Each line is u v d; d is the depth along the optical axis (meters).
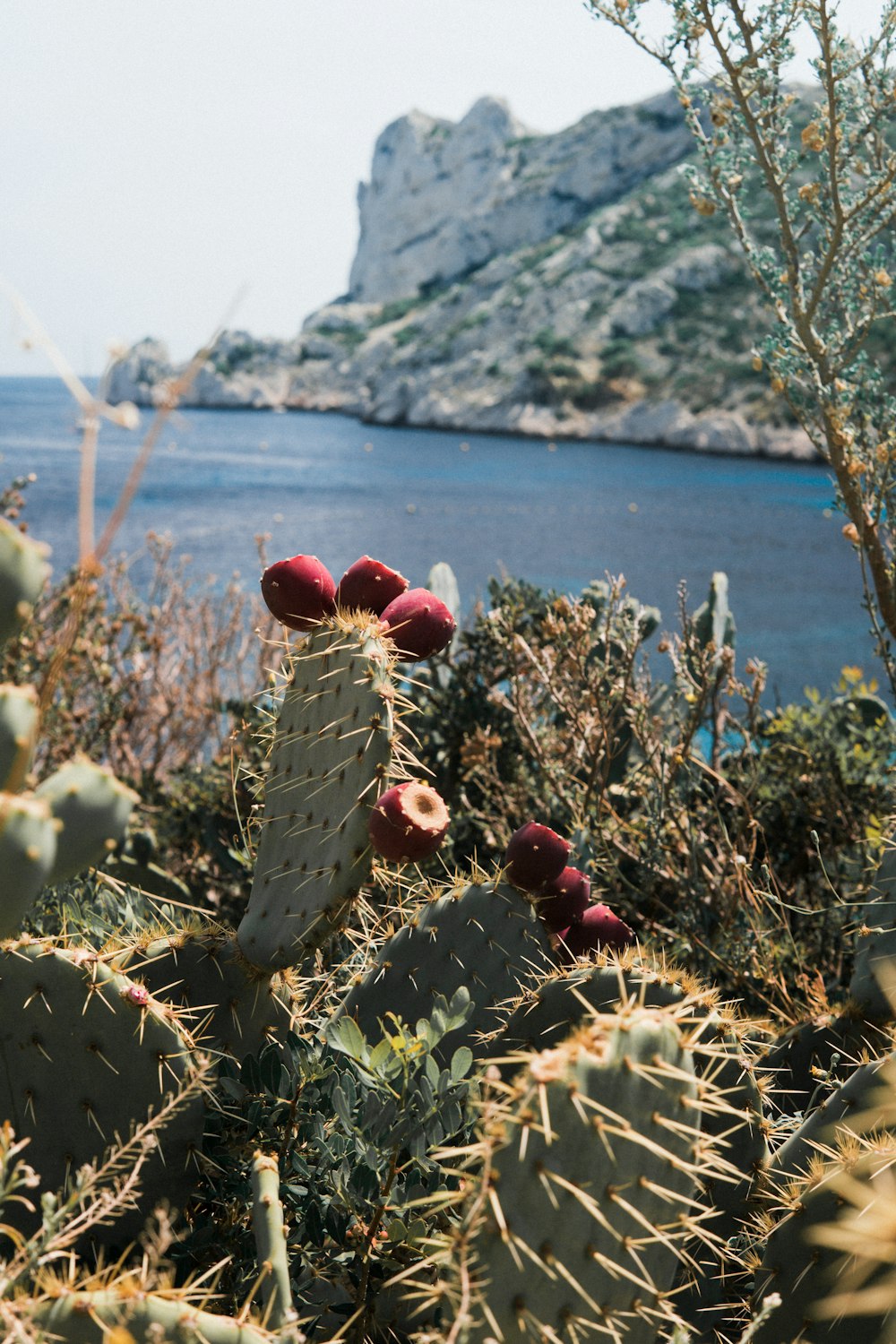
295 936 1.98
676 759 3.58
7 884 1.17
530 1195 1.28
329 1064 1.92
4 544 1.25
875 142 3.49
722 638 4.67
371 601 2.14
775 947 3.17
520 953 2.19
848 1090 1.84
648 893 3.48
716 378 83.81
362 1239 1.73
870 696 4.84
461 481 55.53
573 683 3.92
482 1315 1.26
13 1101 1.78
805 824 4.12
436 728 4.27
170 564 23.66
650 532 35.50
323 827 1.99
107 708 5.06
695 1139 1.43
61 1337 1.25
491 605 4.77
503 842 3.70
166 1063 1.78
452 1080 1.75
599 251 103.31
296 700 2.11
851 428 3.54
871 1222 1.07
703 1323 1.82
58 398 155.00
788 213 3.54
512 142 132.00
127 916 2.38
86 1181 1.39
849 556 29.86
